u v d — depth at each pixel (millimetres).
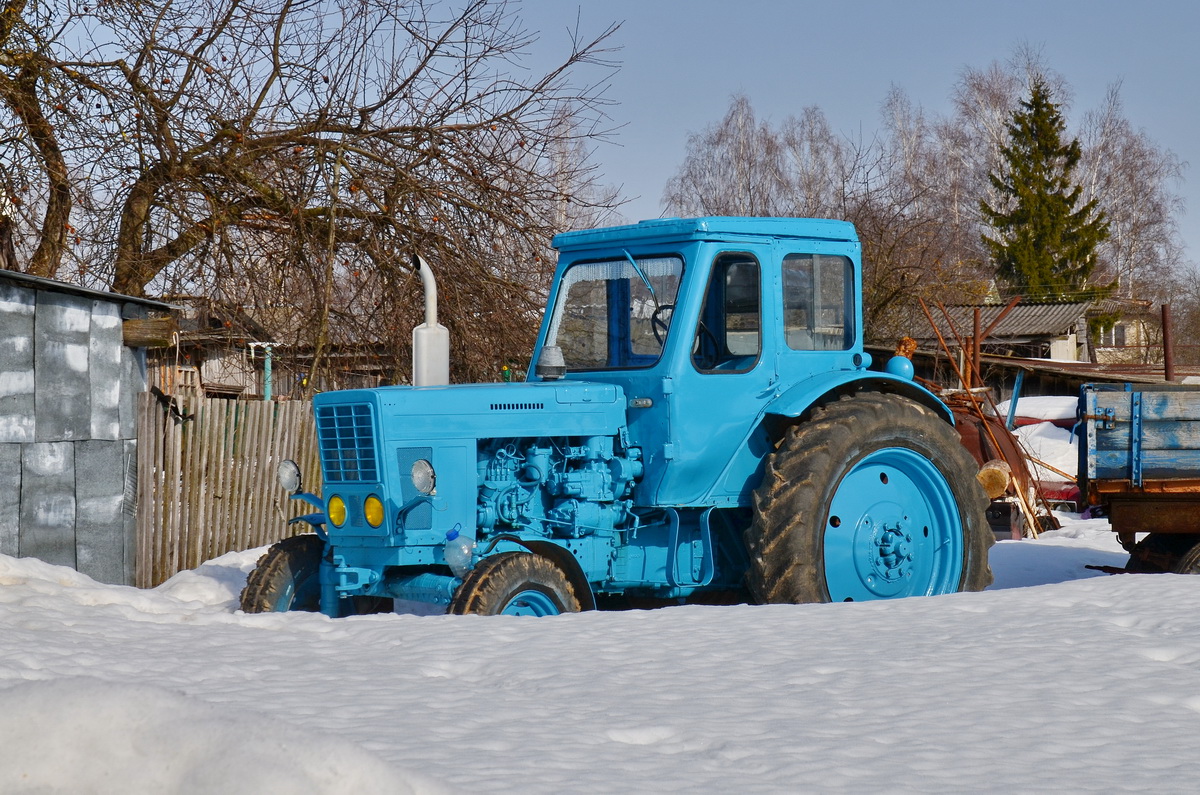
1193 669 4867
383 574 6594
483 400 6699
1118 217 53188
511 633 5539
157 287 14195
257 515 11375
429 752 3586
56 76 12555
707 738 3859
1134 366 24203
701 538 7207
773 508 6957
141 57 12938
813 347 7574
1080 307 37875
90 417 9742
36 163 12359
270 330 14547
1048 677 4727
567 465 6957
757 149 44875
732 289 7320
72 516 9578
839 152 44750
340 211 13867
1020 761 3615
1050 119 49500
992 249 48312
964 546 7711
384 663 4996
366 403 6543
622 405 7109
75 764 2768
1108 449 8328
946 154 51250
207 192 13188
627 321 7367
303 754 2756
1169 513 8266
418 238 14039
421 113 14266
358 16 13812
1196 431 8133
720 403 7129
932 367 23531
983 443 13992
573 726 3994
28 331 9258
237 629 5910
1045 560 10758
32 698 2904
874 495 7469
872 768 3527
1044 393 25062
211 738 2814
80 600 7039
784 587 6902
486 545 6418
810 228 7523
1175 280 54250
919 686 4586
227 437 11023
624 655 5125
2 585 7105
